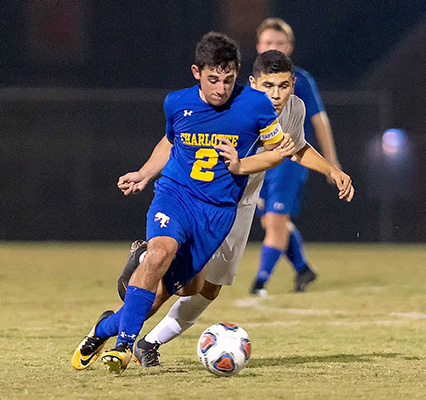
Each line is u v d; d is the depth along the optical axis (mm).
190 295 16250
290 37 27906
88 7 93375
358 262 56250
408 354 18250
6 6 92875
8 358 17500
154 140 82000
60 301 32469
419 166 82500
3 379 14656
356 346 19703
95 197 81250
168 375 15172
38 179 81062
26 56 93062
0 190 80875
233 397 12742
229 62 14789
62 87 93250
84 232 81062
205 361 14797
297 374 15266
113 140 81625
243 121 15398
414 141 82688
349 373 15398
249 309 28875
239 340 14852
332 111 83188
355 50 95438
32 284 40469
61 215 81000
